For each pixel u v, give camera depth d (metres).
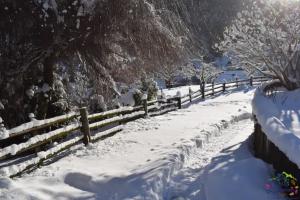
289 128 6.71
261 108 7.80
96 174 6.80
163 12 13.74
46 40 11.69
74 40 12.05
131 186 6.25
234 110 17.14
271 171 6.25
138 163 7.65
